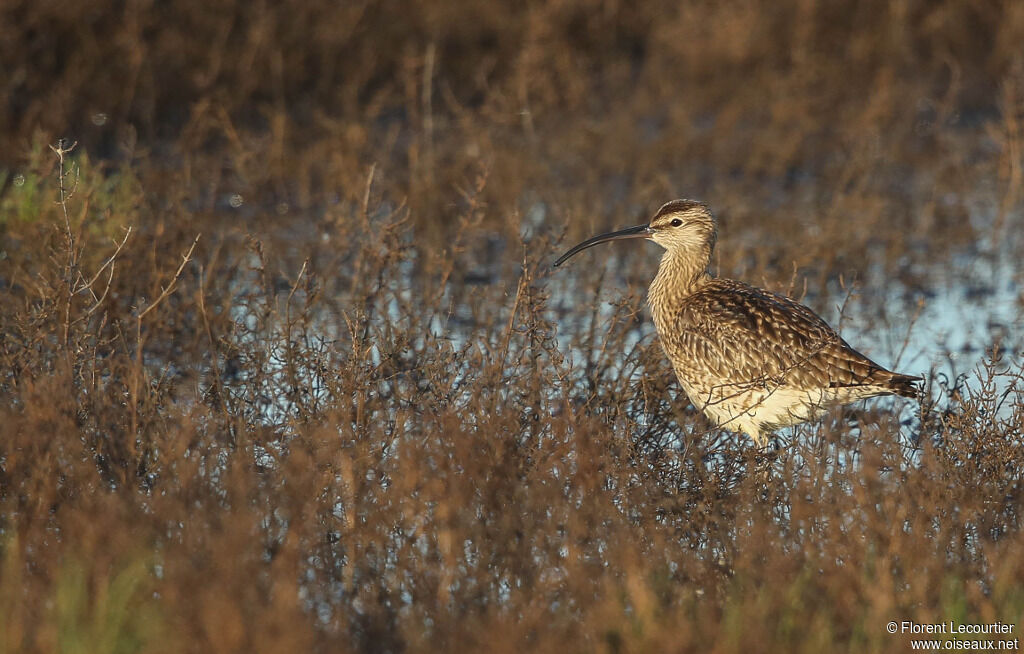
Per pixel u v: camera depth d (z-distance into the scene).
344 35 22.06
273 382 11.45
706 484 10.23
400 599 8.57
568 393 10.83
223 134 19.92
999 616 8.05
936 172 20.55
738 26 23.48
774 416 11.20
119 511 8.61
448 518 8.92
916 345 14.47
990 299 15.97
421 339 13.29
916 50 24.94
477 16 23.41
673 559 9.02
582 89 22.17
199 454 9.49
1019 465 10.32
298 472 9.30
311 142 19.95
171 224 14.84
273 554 8.98
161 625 7.43
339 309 14.20
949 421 10.57
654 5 24.56
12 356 10.96
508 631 7.50
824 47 24.41
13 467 9.34
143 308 12.80
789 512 9.95
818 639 7.54
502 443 9.74
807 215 18.27
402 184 18.06
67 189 12.74
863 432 10.73
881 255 17.25
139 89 20.16
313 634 7.50
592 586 8.46
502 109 20.97
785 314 11.07
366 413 10.70
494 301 14.63
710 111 22.64
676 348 11.64
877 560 8.63
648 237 12.45
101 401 10.34
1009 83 21.61
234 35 21.78
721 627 7.61
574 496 9.64
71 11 20.27
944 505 9.54
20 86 19.64
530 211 17.62
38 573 8.32
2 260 14.02
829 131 22.00
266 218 17.02
